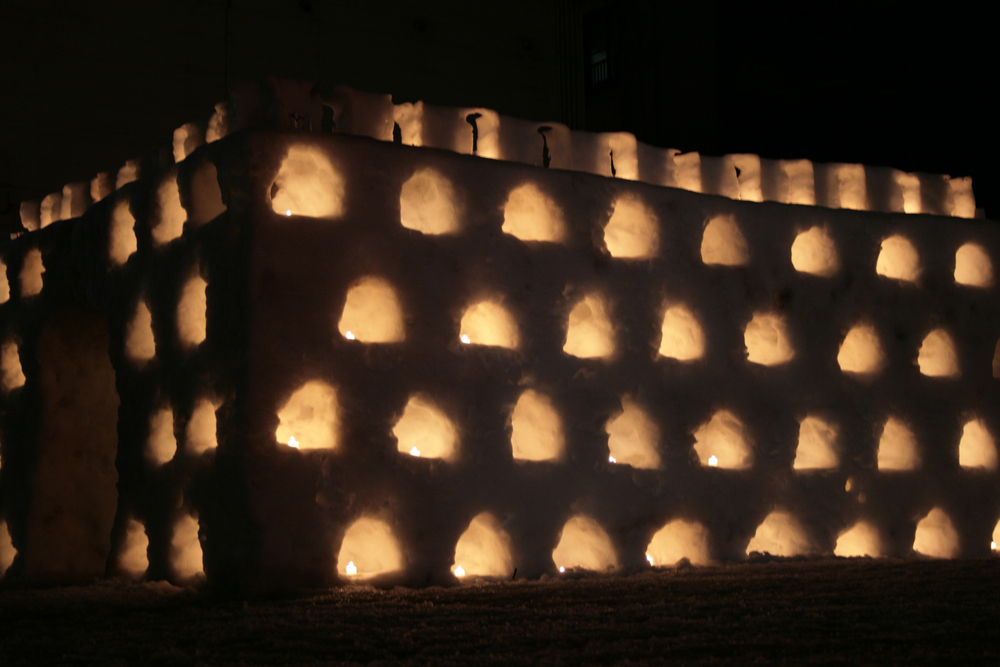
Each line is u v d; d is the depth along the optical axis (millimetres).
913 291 10750
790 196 10852
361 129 8664
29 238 11320
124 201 9695
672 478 9031
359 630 5578
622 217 9586
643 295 9227
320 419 7918
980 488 10680
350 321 8273
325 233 7781
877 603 6301
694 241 9609
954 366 10867
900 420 10383
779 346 10000
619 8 23562
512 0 19594
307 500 7355
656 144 21984
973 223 11250
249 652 5102
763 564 8898
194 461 7887
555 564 8430
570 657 4770
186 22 16500
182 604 6977
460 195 8430
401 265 8062
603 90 23953
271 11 17188
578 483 8547
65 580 10047
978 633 5207
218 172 7945
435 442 8219
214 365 7711
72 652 5258
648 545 8789
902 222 10828
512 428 8398
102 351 10906
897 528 10094
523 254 8672
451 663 4660
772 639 5074
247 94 8383
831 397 10047
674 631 5402
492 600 6750
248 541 7125
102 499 10664
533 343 8570
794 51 21266
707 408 9344
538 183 8852
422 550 7711
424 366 8016
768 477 9523
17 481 10531
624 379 8984
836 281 10344
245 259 7473
